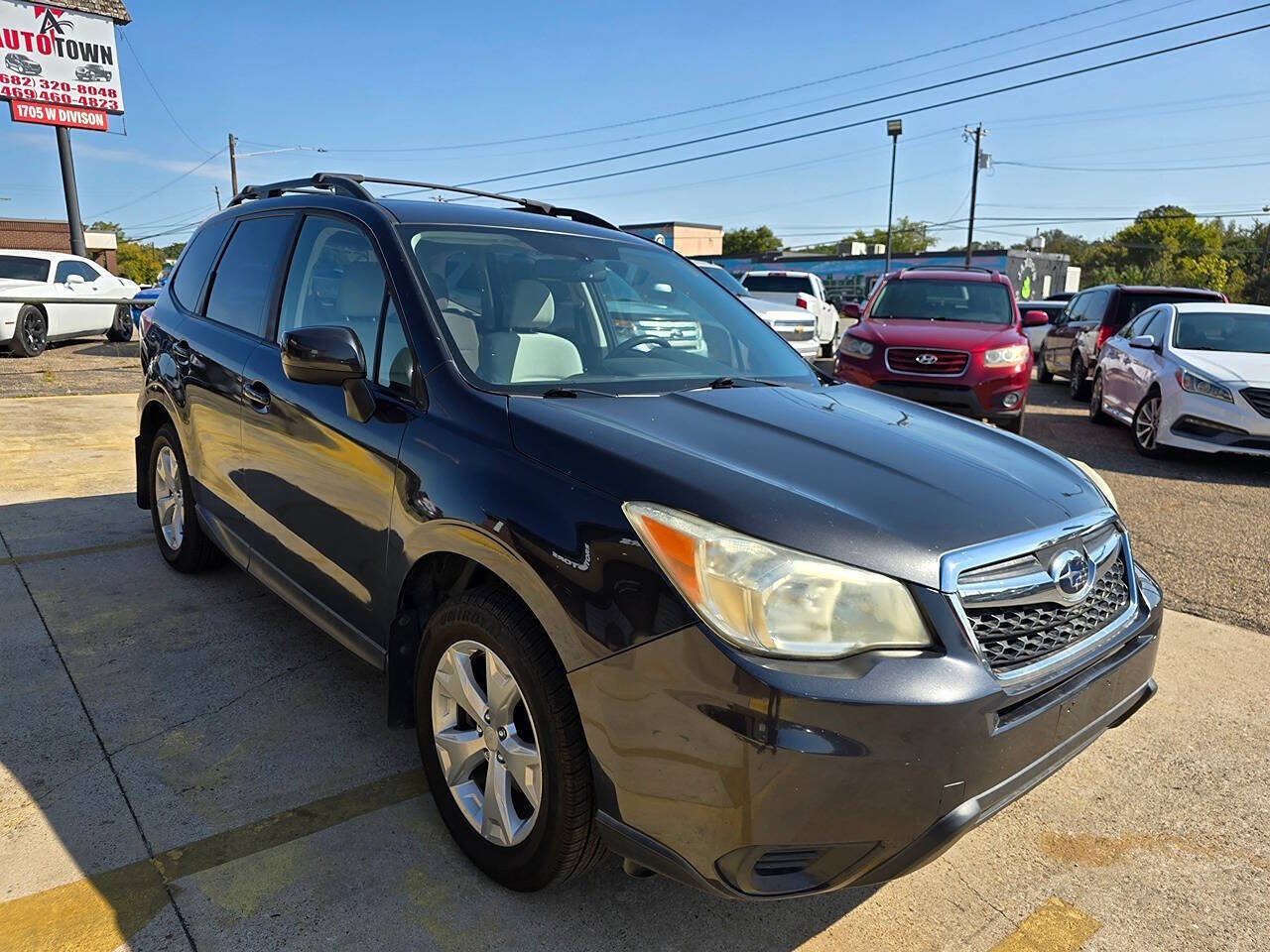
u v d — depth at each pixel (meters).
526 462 2.22
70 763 2.82
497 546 2.16
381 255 2.92
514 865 2.26
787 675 1.78
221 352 3.61
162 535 4.51
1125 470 8.19
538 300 3.02
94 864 2.37
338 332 2.61
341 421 2.76
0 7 18.36
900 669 1.84
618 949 2.16
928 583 1.92
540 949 2.15
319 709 3.22
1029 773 2.04
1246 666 3.91
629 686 1.91
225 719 3.13
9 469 6.43
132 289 16.91
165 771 2.81
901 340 8.31
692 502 1.95
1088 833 2.73
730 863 1.84
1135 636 2.37
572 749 2.06
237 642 3.72
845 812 1.81
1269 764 3.14
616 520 1.98
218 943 2.11
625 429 2.31
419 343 2.65
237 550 3.60
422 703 2.52
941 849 1.89
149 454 4.57
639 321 3.27
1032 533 2.12
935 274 10.05
